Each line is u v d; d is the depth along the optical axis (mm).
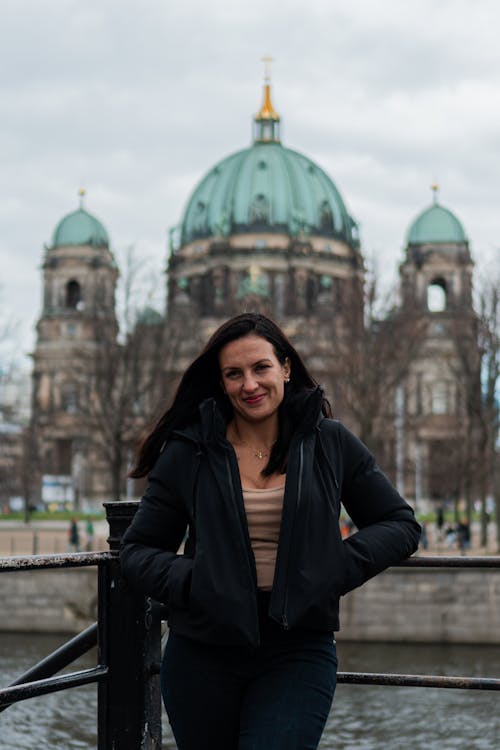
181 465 5641
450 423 98688
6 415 102562
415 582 41000
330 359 73875
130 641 6844
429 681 6496
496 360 58875
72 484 135875
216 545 5371
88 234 162500
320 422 5668
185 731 5543
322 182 170625
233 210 165875
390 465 74250
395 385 62781
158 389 69938
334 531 5418
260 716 5242
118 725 6832
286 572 5309
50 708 24938
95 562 6621
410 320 64625
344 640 41281
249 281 155625
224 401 5973
